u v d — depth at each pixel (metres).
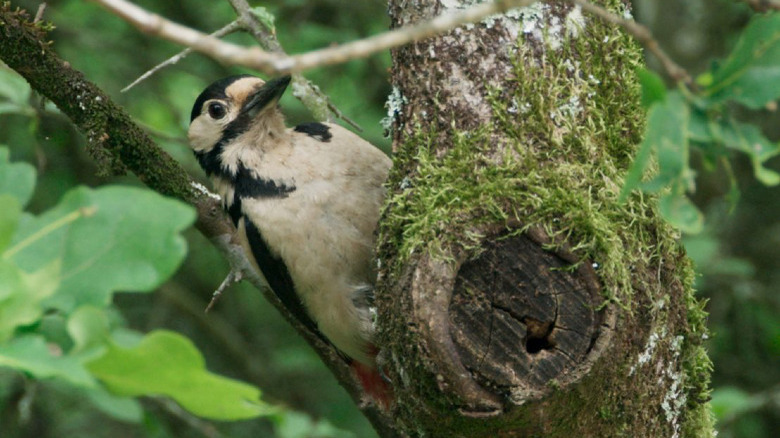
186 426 14.94
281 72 4.31
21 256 4.00
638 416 6.84
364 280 9.07
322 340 10.28
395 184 7.32
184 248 4.05
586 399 6.51
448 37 7.12
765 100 4.32
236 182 9.39
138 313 16.08
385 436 10.04
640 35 4.47
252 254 9.41
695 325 7.33
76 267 4.01
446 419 6.62
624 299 6.56
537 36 7.02
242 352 15.72
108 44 15.38
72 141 14.86
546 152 6.81
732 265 14.88
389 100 7.57
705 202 16.45
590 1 7.11
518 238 6.58
